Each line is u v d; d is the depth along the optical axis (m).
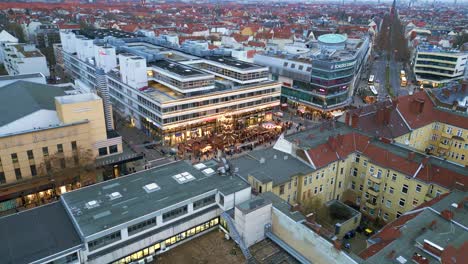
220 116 124.25
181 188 66.44
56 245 51.81
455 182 65.06
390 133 94.31
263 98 134.88
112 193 64.31
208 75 118.38
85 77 169.75
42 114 86.62
